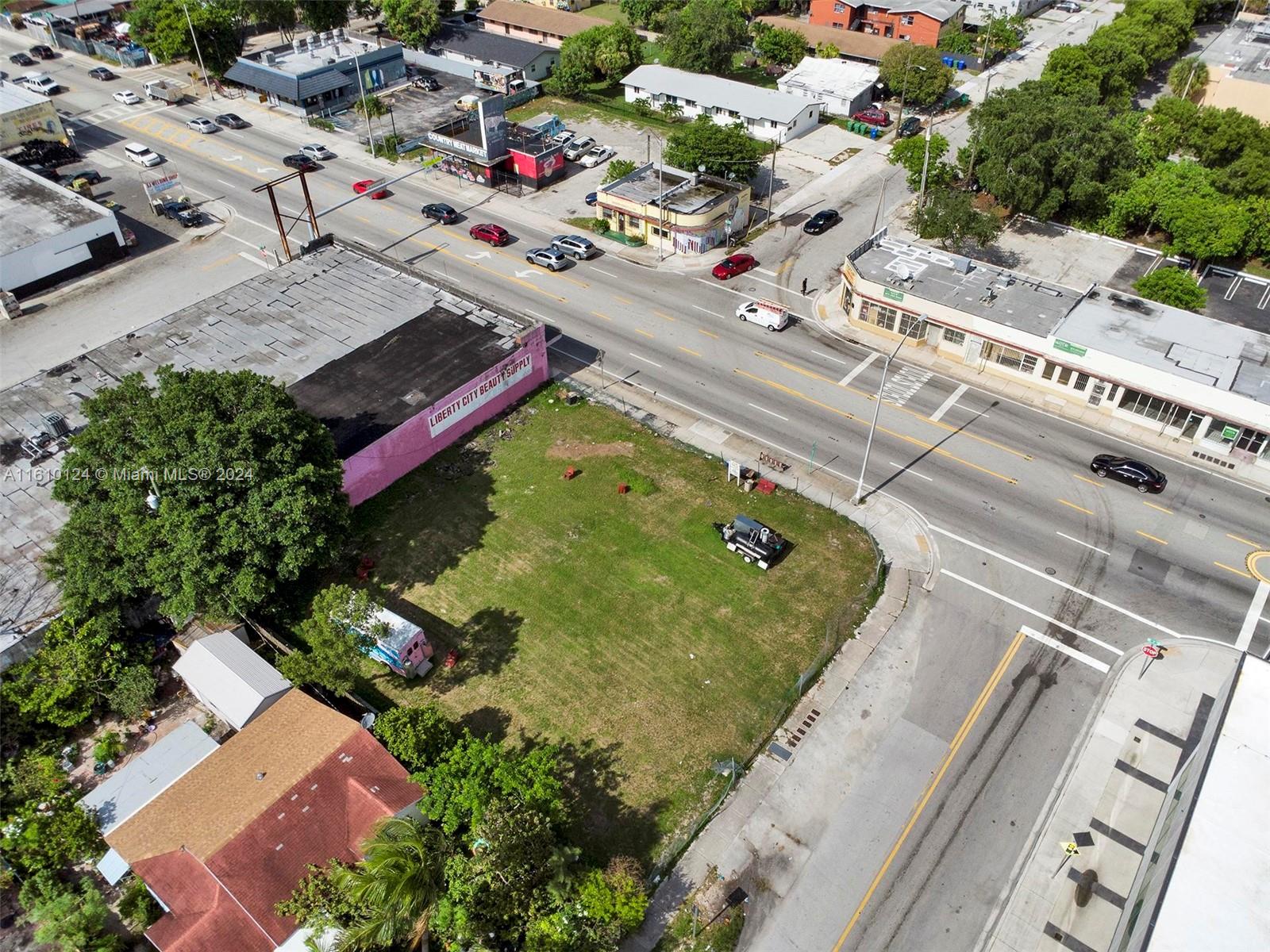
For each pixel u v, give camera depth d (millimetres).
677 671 44156
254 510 42500
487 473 56844
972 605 47312
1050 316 63531
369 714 41281
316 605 41188
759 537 49844
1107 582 48438
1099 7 140250
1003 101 81750
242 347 62781
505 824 32750
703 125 84438
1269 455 55094
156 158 96500
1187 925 29156
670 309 72750
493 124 88188
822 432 59688
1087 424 60031
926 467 56469
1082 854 36500
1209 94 98500
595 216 86250
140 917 34344
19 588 45875
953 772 39594
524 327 63750
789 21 128625
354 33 134250
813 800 38594
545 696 43125
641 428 60156
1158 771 39406
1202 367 57188
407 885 30344
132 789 38250
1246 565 49156
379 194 90250
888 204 86875
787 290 75000
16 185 83938
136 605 45625
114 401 46375
